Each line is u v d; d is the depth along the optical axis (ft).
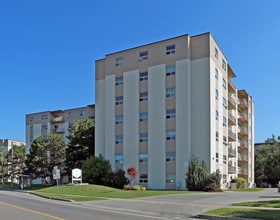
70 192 123.65
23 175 225.97
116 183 151.23
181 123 149.48
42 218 50.06
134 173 147.02
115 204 80.69
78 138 198.59
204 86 147.74
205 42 150.10
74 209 66.80
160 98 155.84
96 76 181.37
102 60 180.65
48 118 280.51
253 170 252.01
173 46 155.84
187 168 144.56
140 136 159.43
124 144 163.84
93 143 196.54
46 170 219.20
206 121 145.48
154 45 161.07
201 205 70.85
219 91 161.27
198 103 148.05
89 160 161.48
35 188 193.16
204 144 144.56
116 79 171.42
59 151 221.87
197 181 134.72
